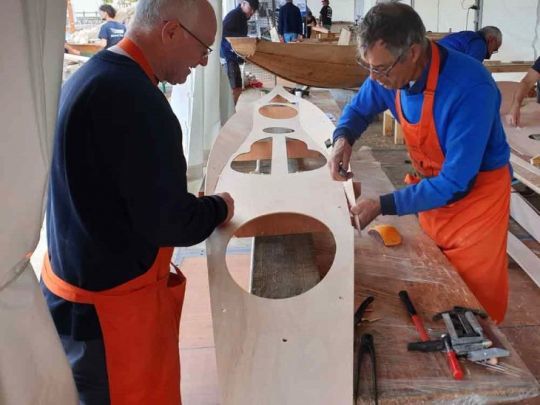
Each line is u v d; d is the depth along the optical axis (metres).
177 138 1.12
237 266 3.01
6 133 0.80
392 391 1.03
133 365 1.26
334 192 1.91
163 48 1.17
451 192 1.41
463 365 1.09
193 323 2.52
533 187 2.33
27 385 0.94
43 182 0.87
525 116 3.38
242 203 1.84
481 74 1.41
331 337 1.20
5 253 0.85
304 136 2.89
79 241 1.14
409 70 1.39
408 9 1.33
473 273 1.73
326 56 3.50
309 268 1.70
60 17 0.88
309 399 1.06
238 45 3.33
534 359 2.28
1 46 0.76
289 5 9.51
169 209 1.10
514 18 5.59
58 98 0.91
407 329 1.24
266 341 1.21
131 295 1.21
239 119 3.14
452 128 1.42
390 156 4.58
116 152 1.05
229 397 1.10
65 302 1.20
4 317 0.88
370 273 1.52
